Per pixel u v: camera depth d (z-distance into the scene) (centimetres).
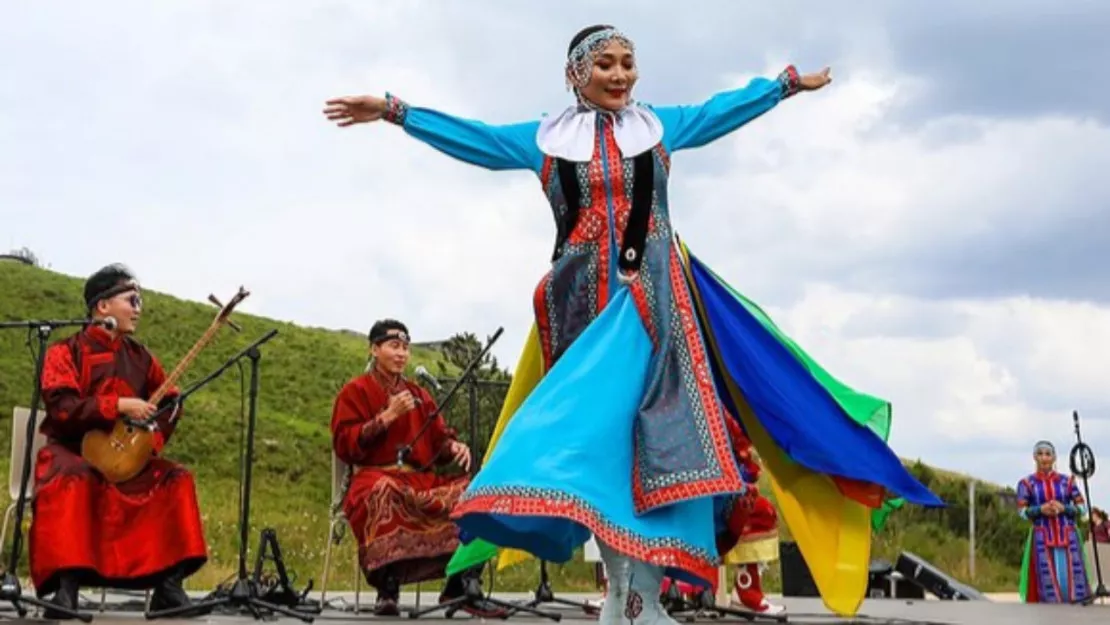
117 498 595
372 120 474
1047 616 811
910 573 1185
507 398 496
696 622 690
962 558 1950
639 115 472
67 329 2941
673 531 406
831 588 488
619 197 459
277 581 709
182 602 607
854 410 481
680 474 409
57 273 3384
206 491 2017
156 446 609
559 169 462
